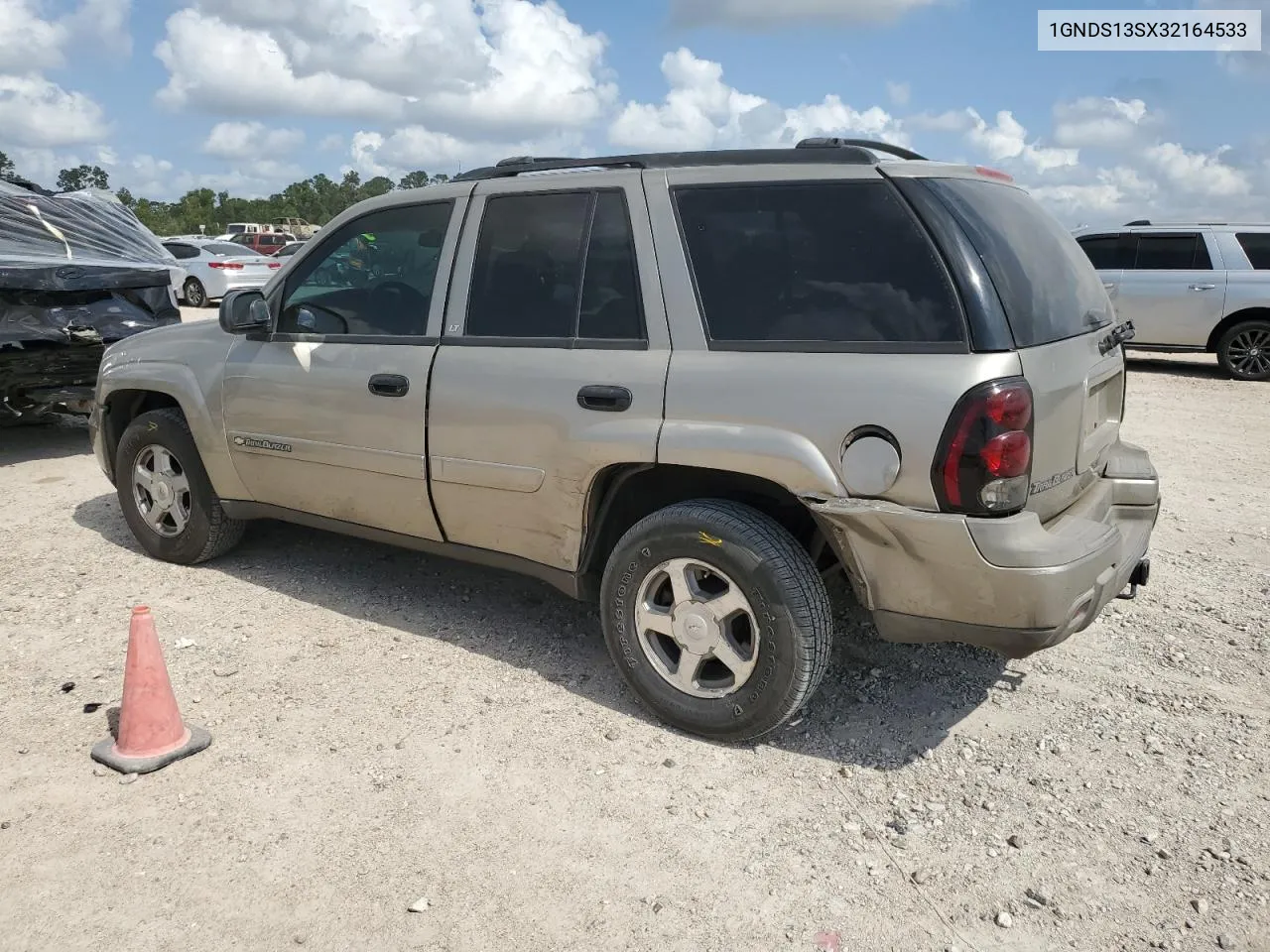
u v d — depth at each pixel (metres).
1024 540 2.84
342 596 4.68
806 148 3.33
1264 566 5.16
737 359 3.18
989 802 3.04
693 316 3.29
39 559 5.20
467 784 3.12
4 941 2.44
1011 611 2.88
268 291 4.48
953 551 2.88
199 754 3.30
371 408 4.01
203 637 4.22
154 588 4.79
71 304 7.16
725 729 3.32
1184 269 12.23
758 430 3.10
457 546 4.02
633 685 3.53
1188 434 8.81
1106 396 3.71
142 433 4.99
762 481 3.28
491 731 3.45
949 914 2.57
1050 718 3.56
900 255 3.02
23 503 6.33
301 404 4.26
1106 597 3.15
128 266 7.63
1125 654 4.09
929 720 3.54
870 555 3.02
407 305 4.02
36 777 3.15
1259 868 2.74
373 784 3.12
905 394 2.89
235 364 4.52
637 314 3.41
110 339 7.25
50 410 7.41
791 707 3.20
